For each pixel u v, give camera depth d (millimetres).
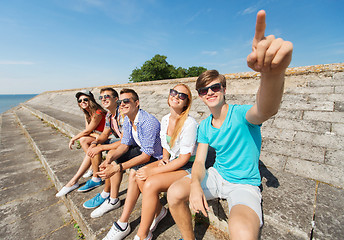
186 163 1884
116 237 1822
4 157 5273
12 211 2918
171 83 6691
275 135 2549
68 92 14352
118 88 9305
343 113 2449
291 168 1976
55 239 2369
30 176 4062
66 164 3738
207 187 1564
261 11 744
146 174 1729
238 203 1255
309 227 1302
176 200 1438
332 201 1503
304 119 2625
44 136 6000
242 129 1421
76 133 5055
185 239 1581
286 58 777
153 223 1946
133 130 2219
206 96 1523
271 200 1579
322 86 3127
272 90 958
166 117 2184
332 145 2100
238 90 4215
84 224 2195
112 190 2256
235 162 1513
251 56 866
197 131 1865
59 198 3207
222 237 1779
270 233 1393
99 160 2742
